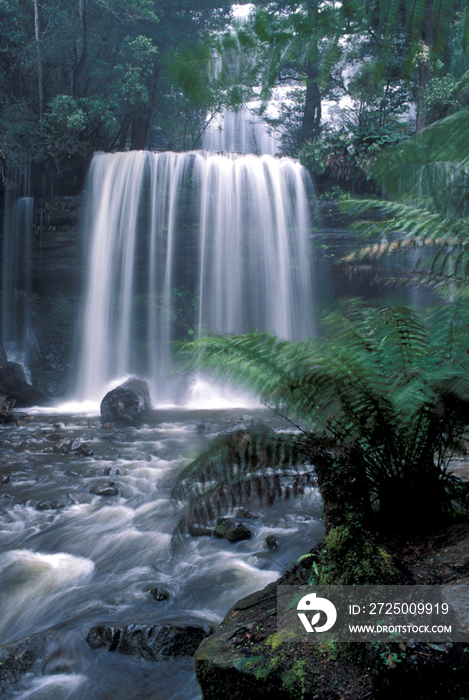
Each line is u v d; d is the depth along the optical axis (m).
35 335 17.23
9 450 8.15
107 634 3.14
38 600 3.78
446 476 2.66
